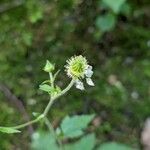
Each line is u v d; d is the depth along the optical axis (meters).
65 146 0.25
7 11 0.31
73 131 0.23
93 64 0.31
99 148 0.26
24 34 0.31
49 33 0.31
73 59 0.19
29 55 0.31
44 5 0.31
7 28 0.31
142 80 0.31
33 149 0.26
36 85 0.30
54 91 0.19
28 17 0.31
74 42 0.31
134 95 0.30
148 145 0.29
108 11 0.32
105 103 0.30
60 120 0.29
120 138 0.29
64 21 0.32
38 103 0.29
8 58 0.30
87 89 0.30
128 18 0.33
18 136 0.28
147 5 0.34
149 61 0.32
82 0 0.31
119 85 0.31
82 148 0.25
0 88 0.29
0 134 0.28
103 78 0.31
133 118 0.30
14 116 0.28
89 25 0.32
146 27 0.33
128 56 0.32
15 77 0.30
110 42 0.32
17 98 0.29
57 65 0.30
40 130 0.26
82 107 0.29
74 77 0.18
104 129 0.29
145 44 0.32
